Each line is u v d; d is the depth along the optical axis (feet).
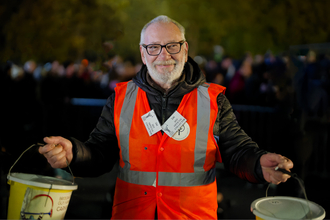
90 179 16.79
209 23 41.01
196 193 6.13
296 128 15.43
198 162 6.17
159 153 6.15
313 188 15.24
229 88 21.90
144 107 6.45
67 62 23.88
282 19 37.19
